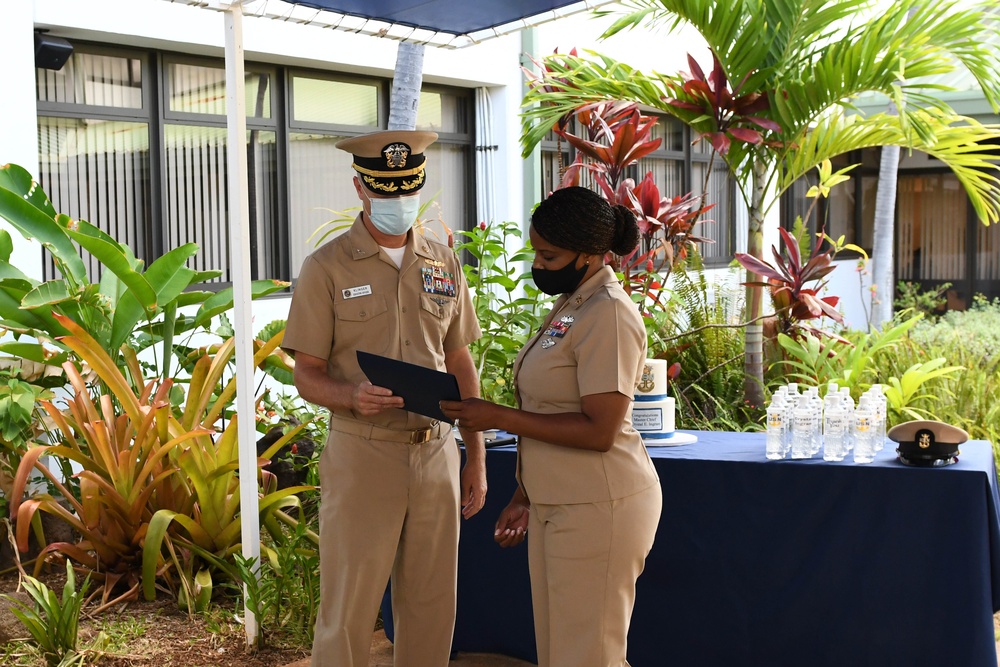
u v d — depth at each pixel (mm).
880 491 3008
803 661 3127
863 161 13016
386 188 2668
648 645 3307
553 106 5707
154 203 6059
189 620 3811
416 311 2785
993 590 2961
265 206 6633
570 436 2260
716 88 5172
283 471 4891
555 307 2412
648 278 5582
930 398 5410
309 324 2705
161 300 4516
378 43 6855
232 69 3301
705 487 3203
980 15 4984
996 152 11930
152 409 3855
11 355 4543
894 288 13727
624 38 8883
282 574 3689
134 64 5910
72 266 4543
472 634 3568
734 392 5562
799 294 5461
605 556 2305
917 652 2982
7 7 5074
